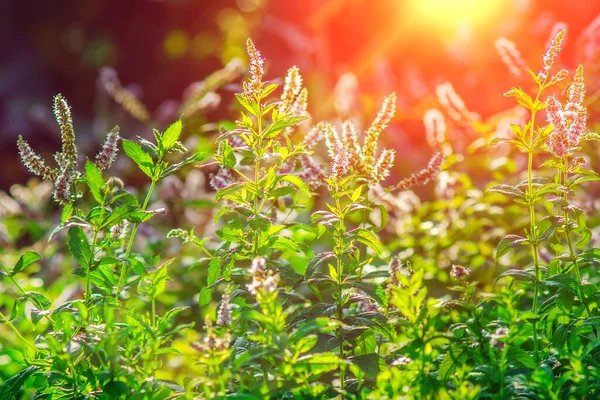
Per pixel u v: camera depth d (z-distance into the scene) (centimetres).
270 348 229
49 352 281
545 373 229
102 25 1664
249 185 274
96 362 268
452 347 250
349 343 276
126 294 346
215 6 1509
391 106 304
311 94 770
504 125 486
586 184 471
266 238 280
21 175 1142
